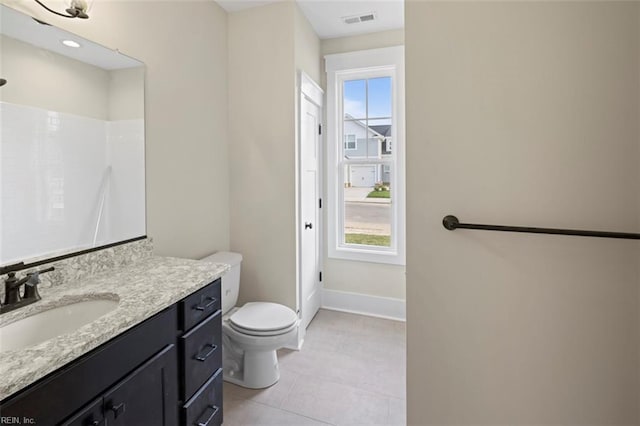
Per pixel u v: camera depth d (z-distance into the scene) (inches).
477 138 38.8
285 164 91.7
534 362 38.6
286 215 92.7
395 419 65.1
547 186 36.8
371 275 117.7
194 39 80.4
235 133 95.9
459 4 38.6
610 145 34.8
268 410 67.2
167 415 44.3
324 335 101.0
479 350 40.3
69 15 49.1
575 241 36.5
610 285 36.0
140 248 62.6
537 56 36.3
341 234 122.5
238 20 93.8
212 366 54.8
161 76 69.7
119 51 59.5
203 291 52.2
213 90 88.7
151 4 67.0
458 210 40.0
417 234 41.8
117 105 59.0
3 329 37.0
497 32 37.4
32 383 27.8
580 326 37.0
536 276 38.0
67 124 50.6
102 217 56.1
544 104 36.4
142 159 64.2
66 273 48.9
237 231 97.8
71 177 51.1
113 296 45.3
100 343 33.4
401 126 111.5
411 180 41.6
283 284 94.0
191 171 80.0
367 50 111.7
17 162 44.2
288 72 89.6
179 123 75.5
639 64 33.4
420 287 42.1
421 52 40.3
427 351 42.2
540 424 38.8
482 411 40.7
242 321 73.5
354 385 75.7
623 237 32.8
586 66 34.9
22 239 44.6
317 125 114.1
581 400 37.3
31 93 45.6
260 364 74.5
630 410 35.9
